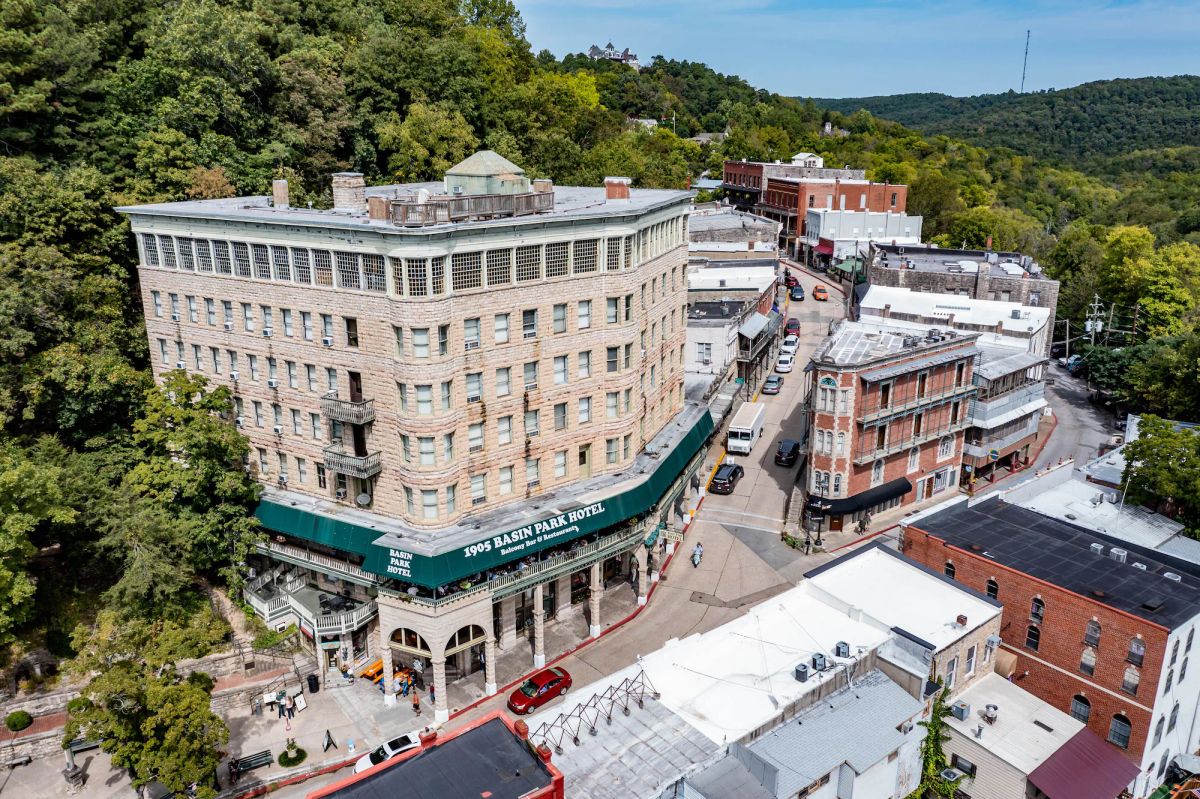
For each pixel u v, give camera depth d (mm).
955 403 75000
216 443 53000
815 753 36031
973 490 79062
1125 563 49906
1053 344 129125
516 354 51469
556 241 51406
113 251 64062
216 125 74188
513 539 49500
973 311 88062
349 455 49969
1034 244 159625
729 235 134375
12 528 44875
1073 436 93562
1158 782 46875
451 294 47312
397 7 110250
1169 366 89250
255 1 87562
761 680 39750
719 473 77625
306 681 50781
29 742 45562
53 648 50562
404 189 70500
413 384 47281
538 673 50031
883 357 67500
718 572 63812
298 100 79500
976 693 45188
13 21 66688
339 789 31547
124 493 52188
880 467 70688
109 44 77562
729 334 89250
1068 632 46219
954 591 47562
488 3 136750
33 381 53094
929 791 42375
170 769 38594
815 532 69375
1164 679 43094
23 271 55000
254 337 53500
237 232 51750
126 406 58281
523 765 32906
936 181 175125
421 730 46969
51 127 67062
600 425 57000
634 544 56281
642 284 58500
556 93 127000
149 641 43594
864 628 44219
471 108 100000
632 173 130125
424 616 46719
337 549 52500
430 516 49469
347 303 48750
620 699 38250
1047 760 40719
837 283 143125
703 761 34406
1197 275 120188
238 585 54719
